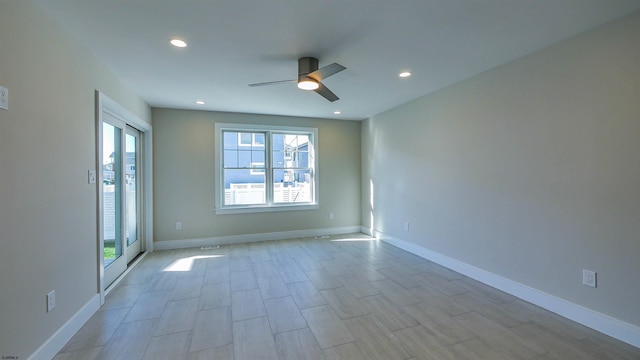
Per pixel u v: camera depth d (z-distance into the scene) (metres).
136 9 1.96
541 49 2.63
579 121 2.36
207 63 2.89
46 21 1.98
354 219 6.05
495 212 3.10
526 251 2.79
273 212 5.44
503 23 2.19
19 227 1.72
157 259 4.20
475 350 2.03
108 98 2.93
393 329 2.31
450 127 3.69
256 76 3.27
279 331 2.29
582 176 2.35
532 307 2.67
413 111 4.39
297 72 3.15
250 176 5.37
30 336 1.80
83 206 2.43
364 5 1.95
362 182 6.03
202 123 4.97
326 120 5.81
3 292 1.60
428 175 4.11
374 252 4.54
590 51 2.28
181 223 4.86
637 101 2.04
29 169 1.81
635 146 2.05
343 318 2.49
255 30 2.27
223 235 5.11
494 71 3.08
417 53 2.72
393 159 4.93
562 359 1.93
